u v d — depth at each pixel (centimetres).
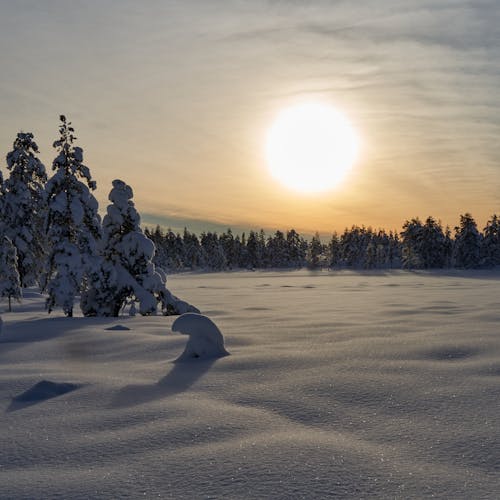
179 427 462
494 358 782
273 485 329
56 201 2022
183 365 801
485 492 314
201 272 13350
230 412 514
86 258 2023
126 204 2109
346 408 523
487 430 440
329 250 14875
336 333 1162
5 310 2678
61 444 425
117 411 524
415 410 511
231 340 1080
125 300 2100
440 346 907
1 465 380
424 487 322
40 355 945
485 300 2400
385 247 14162
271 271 13362
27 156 3359
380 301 2473
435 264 10838
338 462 368
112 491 325
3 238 2736
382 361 782
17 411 538
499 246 9919
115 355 936
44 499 317
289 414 505
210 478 342
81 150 2100
